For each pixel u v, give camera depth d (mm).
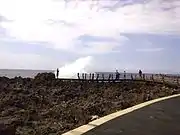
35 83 47812
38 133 17828
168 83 43000
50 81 48344
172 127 11180
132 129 10430
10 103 31719
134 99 25438
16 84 47250
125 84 45219
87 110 23672
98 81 48156
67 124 19281
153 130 10508
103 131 9781
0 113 26703
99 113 21547
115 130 10070
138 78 54000
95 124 10867
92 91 41188
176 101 21156
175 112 15195
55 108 28672
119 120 12086
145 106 17422
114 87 43125
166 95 28812
